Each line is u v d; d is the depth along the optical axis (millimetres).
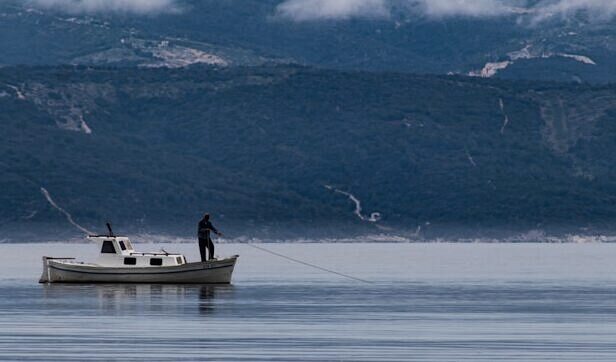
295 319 142125
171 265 193125
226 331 130750
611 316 146000
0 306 156625
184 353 115625
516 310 153375
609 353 115875
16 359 112375
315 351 117000
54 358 113000
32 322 138625
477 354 115500
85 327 133875
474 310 153625
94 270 194125
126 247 196250
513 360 112188
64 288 185875
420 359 112812
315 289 189625
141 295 172750
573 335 128000
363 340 124125
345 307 157000
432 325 136625
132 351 116750
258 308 155000
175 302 162125
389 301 166250
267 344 121250
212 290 184125
